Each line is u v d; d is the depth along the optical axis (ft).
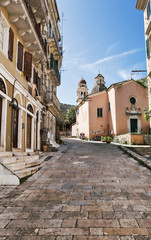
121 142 73.56
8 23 26.40
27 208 13.94
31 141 38.86
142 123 86.74
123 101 87.15
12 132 26.99
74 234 10.49
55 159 34.30
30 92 38.01
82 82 131.95
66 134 159.43
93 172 24.99
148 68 44.52
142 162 29.78
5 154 23.32
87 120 97.35
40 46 35.76
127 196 16.30
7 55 25.96
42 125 50.31
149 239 9.99
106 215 12.76
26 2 28.45
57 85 71.05
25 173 22.00
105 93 98.89
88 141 87.76
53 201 15.28
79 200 15.47
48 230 10.91
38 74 45.55
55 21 65.41
